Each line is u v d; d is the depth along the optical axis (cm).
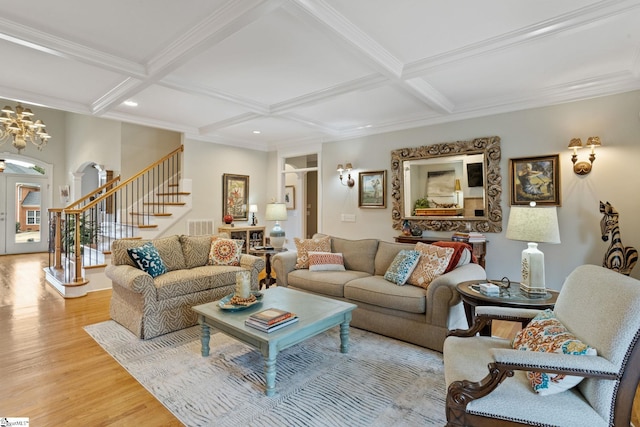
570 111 382
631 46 287
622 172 353
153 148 680
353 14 243
